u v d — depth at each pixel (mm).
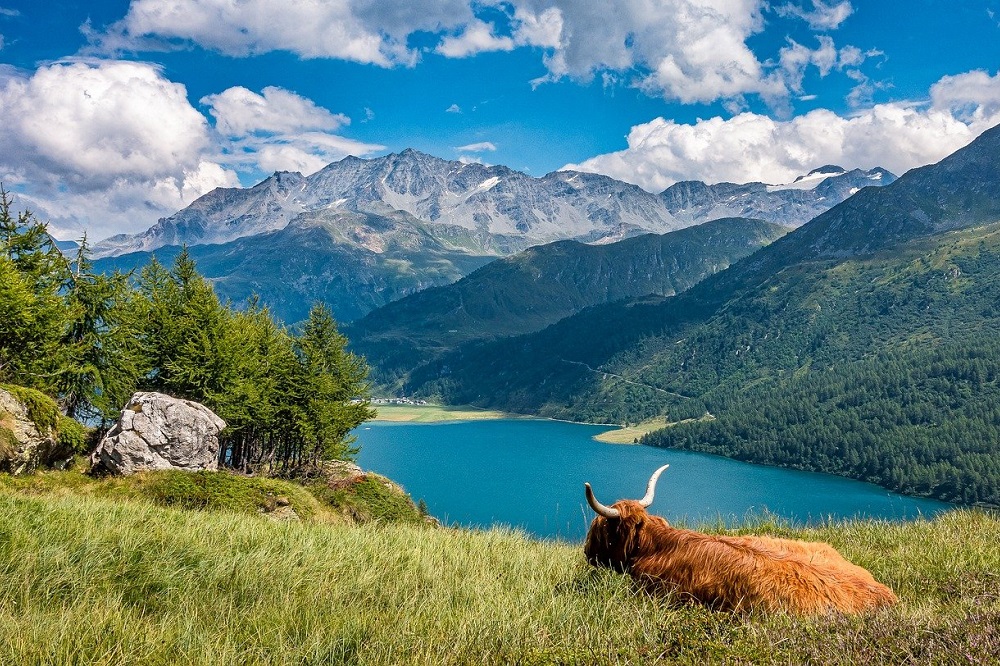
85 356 36750
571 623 5242
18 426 25500
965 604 5188
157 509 12125
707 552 5539
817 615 4637
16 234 37469
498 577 7441
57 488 25438
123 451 28500
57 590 6098
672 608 5344
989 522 11125
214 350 40781
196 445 30641
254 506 28266
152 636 5062
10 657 4602
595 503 6148
